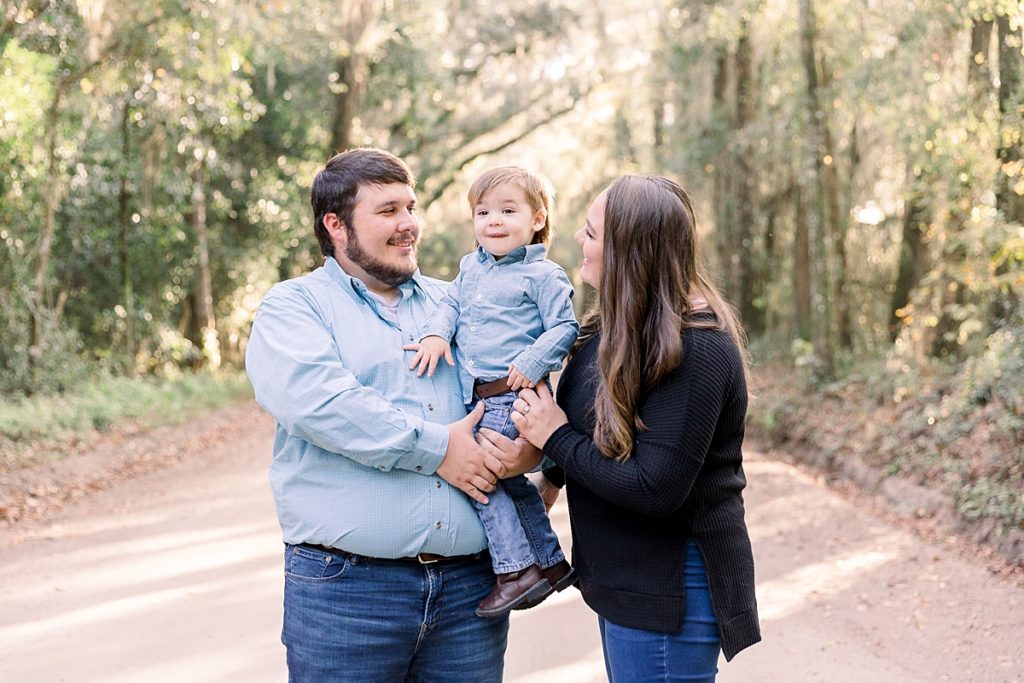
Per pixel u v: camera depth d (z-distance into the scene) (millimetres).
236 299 23656
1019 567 6562
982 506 7559
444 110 26766
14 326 14797
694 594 2680
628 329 2621
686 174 21938
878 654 5086
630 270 2631
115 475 10359
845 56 14555
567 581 3039
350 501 2807
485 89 27844
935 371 12906
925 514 8258
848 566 6770
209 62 15219
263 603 5793
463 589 2979
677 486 2566
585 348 2922
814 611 5824
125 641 5152
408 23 22750
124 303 18750
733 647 2678
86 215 17938
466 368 3066
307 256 24781
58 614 5594
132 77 15539
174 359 20797
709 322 2664
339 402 2734
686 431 2570
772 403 13859
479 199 3205
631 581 2688
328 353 2809
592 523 2768
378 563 2850
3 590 6066
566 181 29203
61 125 15273
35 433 11656
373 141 25641
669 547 2674
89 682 4609
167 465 11195
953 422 10023
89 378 16062
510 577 2932
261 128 22906
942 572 6527
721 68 21594
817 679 4766
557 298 3072
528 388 2900
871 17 13984
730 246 21953
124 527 7812
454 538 2879
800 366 15648
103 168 17672
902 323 15766
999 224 9883
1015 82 10430
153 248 20062
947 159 11680
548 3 26344
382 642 2875
